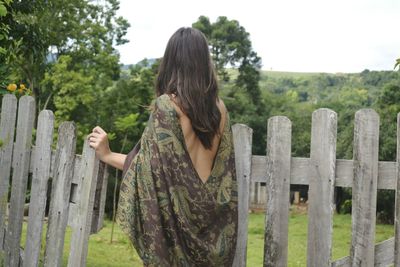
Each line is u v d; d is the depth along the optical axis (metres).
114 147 15.78
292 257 7.84
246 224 3.06
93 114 19.31
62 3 18.56
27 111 3.95
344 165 2.96
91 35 20.77
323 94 56.50
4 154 4.07
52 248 3.60
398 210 2.90
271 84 65.31
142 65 20.22
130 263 6.57
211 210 2.42
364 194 2.90
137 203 2.46
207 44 2.57
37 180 3.82
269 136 3.04
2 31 4.73
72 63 20.50
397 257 2.89
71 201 3.56
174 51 2.54
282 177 3.01
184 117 2.45
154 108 2.49
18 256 3.95
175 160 2.39
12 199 4.00
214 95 2.53
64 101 18.42
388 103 16.97
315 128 2.97
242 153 3.08
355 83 45.66
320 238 2.94
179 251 2.37
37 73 17.72
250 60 30.88
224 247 2.45
